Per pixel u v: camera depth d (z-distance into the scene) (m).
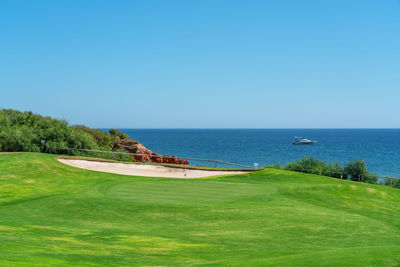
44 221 14.39
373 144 165.62
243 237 12.05
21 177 25.28
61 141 41.94
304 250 10.26
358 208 18.62
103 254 9.33
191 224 14.13
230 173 34.12
